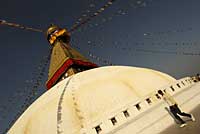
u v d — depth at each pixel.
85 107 15.29
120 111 14.82
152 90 17.00
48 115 15.60
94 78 18.52
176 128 14.30
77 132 13.92
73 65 26.16
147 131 14.16
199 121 14.85
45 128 14.68
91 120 14.45
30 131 15.12
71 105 15.75
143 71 19.62
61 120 14.71
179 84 18.31
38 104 18.25
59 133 14.05
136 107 15.31
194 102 17.20
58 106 16.03
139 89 16.86
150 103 15.84
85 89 17.00
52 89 19.84
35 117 16.23
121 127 14.09
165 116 15.15
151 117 14.87
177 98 16.95
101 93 16.09
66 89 18.02
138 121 14.52
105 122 14.27
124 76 18.30
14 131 16.42
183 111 16.17
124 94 15.95
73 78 19.62
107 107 15.09
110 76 18.45
